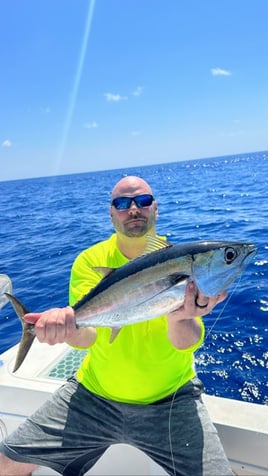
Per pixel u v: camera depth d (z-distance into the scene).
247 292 7.15
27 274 10.27
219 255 2.07
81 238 15.25
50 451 2.67
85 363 2.96
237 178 41.25
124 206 2.74
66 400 2.81
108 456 2.87
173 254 2.13
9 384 3.20
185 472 2.39
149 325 2.62
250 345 5.42
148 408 2.63
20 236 17.19
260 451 2.53
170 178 54.47
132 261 2.24
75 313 2.25
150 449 2.58
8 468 2.74
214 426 2.60
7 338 6.54
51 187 65.56
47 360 3.58
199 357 5.27
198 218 17.09
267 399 4.35
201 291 2.09
